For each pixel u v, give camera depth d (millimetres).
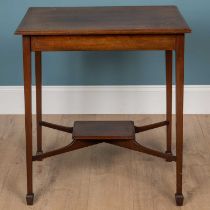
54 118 3072
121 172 2486
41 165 2557
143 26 2057
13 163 2578
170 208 2209
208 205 2232
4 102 3107
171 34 2035
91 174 2473
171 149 2697
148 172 2482
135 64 3037
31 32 2014
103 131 2361
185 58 3027
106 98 3088
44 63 3041
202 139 2814
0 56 3035
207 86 3072
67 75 3066
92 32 2014
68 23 2127
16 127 2967
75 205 2232
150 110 3105
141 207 2213
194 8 2941
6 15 2963
